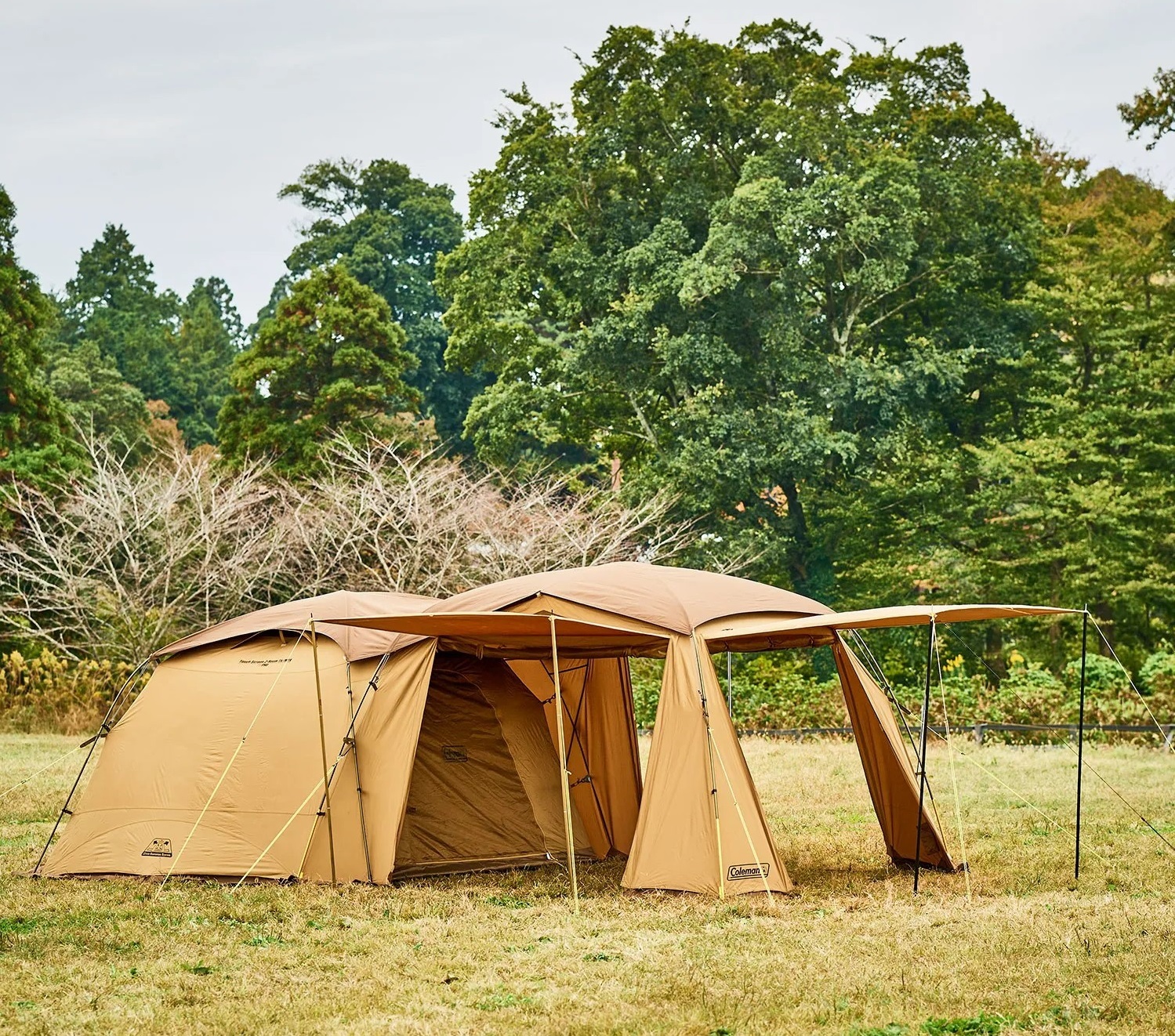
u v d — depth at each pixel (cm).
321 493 2578
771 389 2908
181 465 2483
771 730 2005
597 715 1098
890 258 2828
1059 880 879
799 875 920
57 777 1498
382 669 952
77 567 2417
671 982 619
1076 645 2747
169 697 1002
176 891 855
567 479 2878
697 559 2814
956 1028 546
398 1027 559
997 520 2886
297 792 922
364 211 5331
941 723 1905
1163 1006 566
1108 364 2873
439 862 947
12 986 630
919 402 2970
